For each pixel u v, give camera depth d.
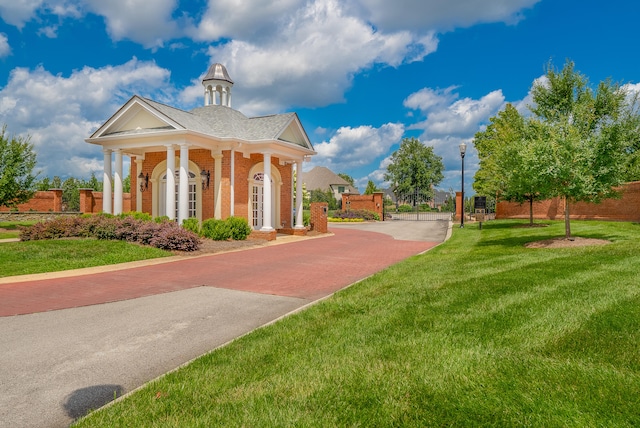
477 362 3.86
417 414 3.02
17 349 4.82
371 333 4.89
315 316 5.84
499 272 8.33
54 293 7.88
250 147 18.89
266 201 18.45
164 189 20.19
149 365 4.36
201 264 11.59
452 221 33.50
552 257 9.97
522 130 16.88
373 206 39.09
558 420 2.88
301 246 16.31
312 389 3.45
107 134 18.52
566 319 4.96
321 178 80.44
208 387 3.57
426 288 7.21
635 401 3.08
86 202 29.16
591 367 3.66
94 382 3.92
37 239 13.91
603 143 12.18
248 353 4.40
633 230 15.46
